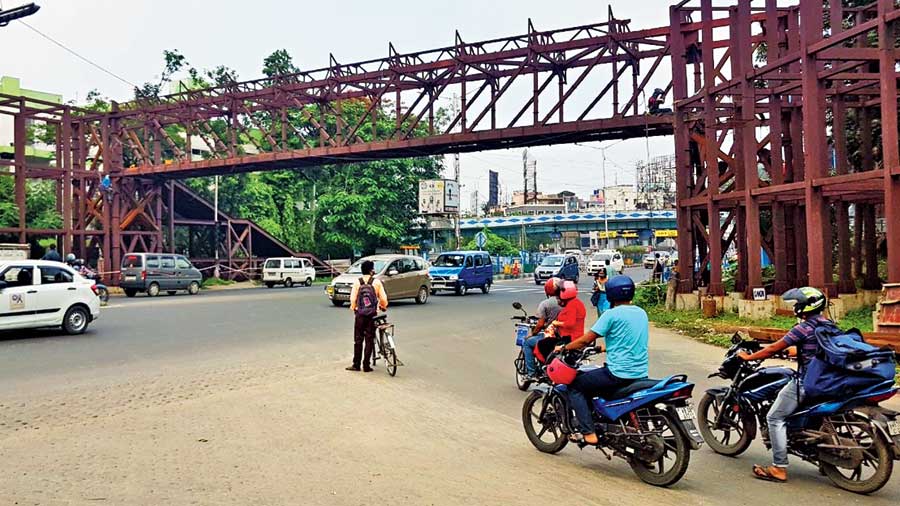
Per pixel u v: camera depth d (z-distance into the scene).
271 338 14.23
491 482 5.57
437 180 54.72
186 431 6.89
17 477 5.34
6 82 52.81
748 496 5.43
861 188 14.38
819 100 15.01
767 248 20.70
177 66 49.25
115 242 35.31
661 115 23.89
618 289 5.95
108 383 9.23
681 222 20.83
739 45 16.95
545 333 8.47
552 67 25.78
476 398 9.07
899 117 20.17
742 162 19.72
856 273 20.92
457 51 26.77
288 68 54.47
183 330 15.35
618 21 24.78
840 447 5.56
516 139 26.75
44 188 42.09
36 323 13.80
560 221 80.69
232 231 44.44
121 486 5.18
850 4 22.78
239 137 51.38
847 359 5.54
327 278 49.06
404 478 5.59
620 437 5.80
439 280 30.23
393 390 9.37
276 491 5.16
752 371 6.56
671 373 10.89
